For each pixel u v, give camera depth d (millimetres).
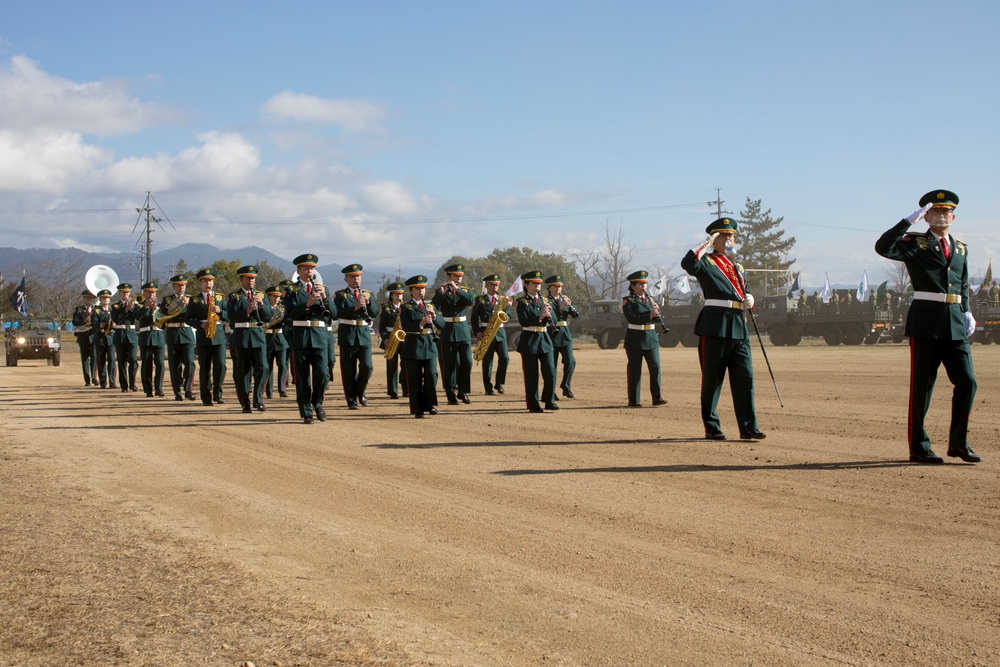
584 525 6957
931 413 13297
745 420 10961
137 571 6004
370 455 10477
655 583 5551
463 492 8242
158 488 8781
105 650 4652
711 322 10891
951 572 5598
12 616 5168
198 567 6070
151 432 13109
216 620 5055
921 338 9117
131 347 21969
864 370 23156
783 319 48312
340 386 22109
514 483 8586
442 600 5344
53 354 36469
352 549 6469
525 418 13828
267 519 7406
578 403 16109
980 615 4871
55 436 12758
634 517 7148
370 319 16500
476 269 95188
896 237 9031
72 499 8297
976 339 45688
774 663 4332
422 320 14281
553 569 5887
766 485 8203
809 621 4848
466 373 16656
